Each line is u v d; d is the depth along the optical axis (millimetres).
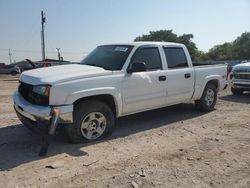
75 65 6270
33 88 5371
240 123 7176
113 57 6414
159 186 3977
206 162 4766
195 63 9289
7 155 5051
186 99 7602
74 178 4203
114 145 5539
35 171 4426
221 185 4023
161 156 5008
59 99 5172
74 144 5574
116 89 5887
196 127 6809
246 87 11180
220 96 11516
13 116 7820
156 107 6887
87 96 5492
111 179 4172
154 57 6812
